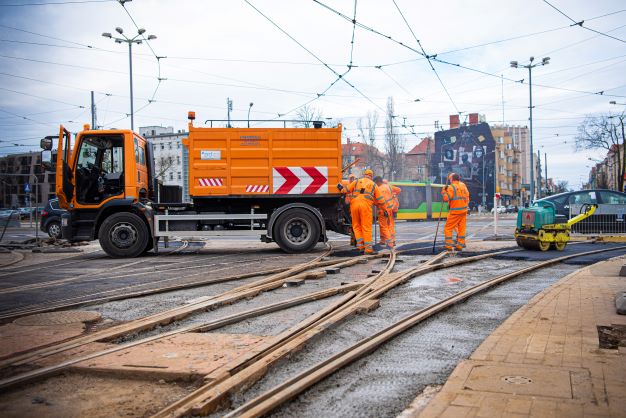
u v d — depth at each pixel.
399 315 6.56
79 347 4.96
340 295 7.85
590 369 4.14
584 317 6.06
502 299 7.73
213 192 14.88
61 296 8.16
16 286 9.27
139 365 4.30
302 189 14.98
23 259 14.92
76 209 14.68
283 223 14.70
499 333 5.36
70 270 11.73
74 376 4.25
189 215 14.86
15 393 3.92
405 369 4.51
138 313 6.80
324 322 5.78
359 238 14.13
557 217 18.78
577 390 3.68
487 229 28.09
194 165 14.88
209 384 3.85
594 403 3.43
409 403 3.73
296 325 5.66
